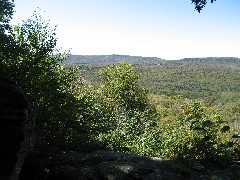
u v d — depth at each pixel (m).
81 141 12.78
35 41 11.36
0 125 6.62
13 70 10.66
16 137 6.71
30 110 7.48
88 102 13.07
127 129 18.47
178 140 12.49
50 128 12.00
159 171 9.57
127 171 9.75
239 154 7.05
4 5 7.65
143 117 22.58
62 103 11.92
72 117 12.34
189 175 9.23
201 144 10.00
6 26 8.71
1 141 6.56
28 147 7.49
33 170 10.32
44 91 11.06
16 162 6.62
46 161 10.70
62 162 10.77
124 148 15.00
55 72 11.98
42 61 11.42
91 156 11.19
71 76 12.91
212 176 8.78
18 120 6.80
